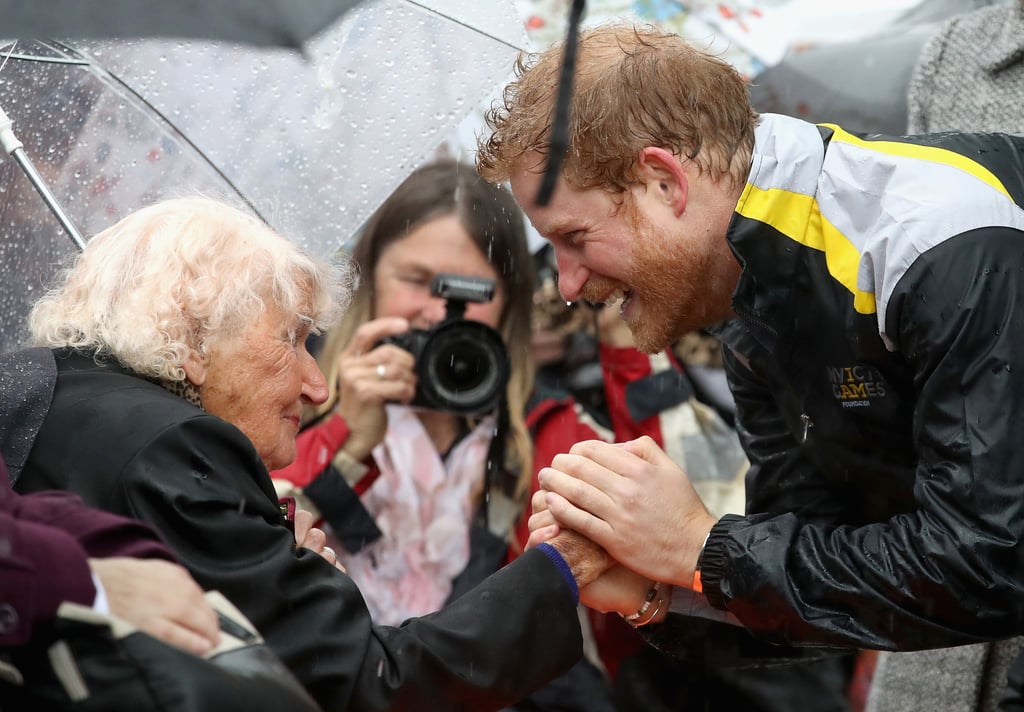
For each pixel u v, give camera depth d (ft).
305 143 10.41
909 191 8.45
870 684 13.84
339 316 9.84
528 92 9.42
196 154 10.27
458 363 13.08
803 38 17.88
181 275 8.48
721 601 9.35
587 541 10.04
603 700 12.87
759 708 13.00
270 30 7.12
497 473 13.44
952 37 13.10
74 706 5.47
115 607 5.80
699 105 9.09
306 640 7.87
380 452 13.29
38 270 9.88
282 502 9.21
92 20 6.68
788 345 9.20
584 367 14.02
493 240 13.83
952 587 8.02
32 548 5.47
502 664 8.61
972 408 7.96
